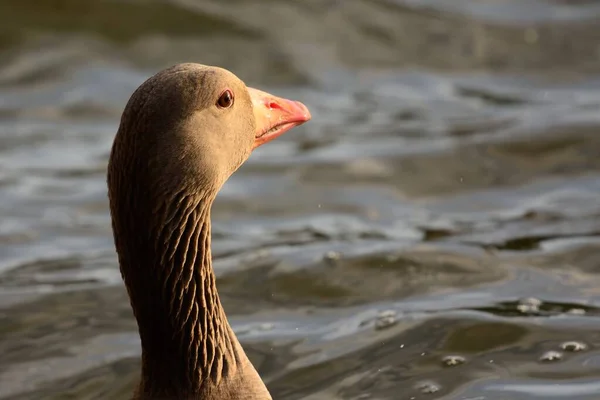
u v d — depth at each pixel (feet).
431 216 48.21
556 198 49.26
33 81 67.77
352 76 70.90
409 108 65.72
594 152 54.03
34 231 47.09
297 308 38.37
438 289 39.11
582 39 75.97
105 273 42.16
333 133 61.21
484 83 70.18
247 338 36.04
